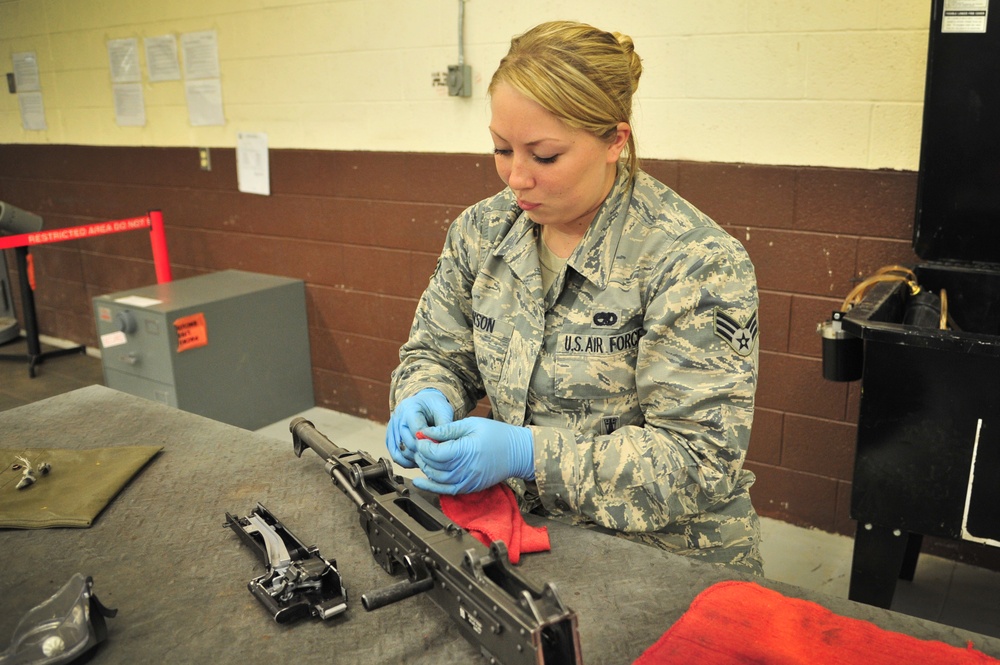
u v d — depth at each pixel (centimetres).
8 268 454
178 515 117
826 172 215
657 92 235
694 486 108
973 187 179
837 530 238
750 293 110
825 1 205
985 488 147
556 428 114
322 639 89
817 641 84
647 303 114
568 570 101
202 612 94
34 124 427
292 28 308
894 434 153
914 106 201
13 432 145
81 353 429
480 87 269
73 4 382
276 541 103
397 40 283
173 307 284
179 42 346
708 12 221
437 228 291
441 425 112
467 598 84
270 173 331
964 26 166
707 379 108
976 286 185
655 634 89
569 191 105
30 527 113
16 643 88
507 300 124
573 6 244
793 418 236
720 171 230
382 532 101
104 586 100
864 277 217
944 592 210
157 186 377
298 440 133
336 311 327
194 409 294
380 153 297
